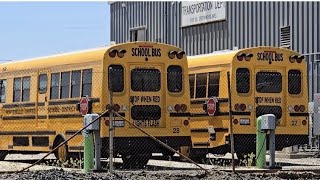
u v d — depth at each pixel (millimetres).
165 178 15883
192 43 38125
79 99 19609
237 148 21047
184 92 20016
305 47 31516
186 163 21625
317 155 26266
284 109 21609
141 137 19328
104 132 18797
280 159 24969
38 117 21219
